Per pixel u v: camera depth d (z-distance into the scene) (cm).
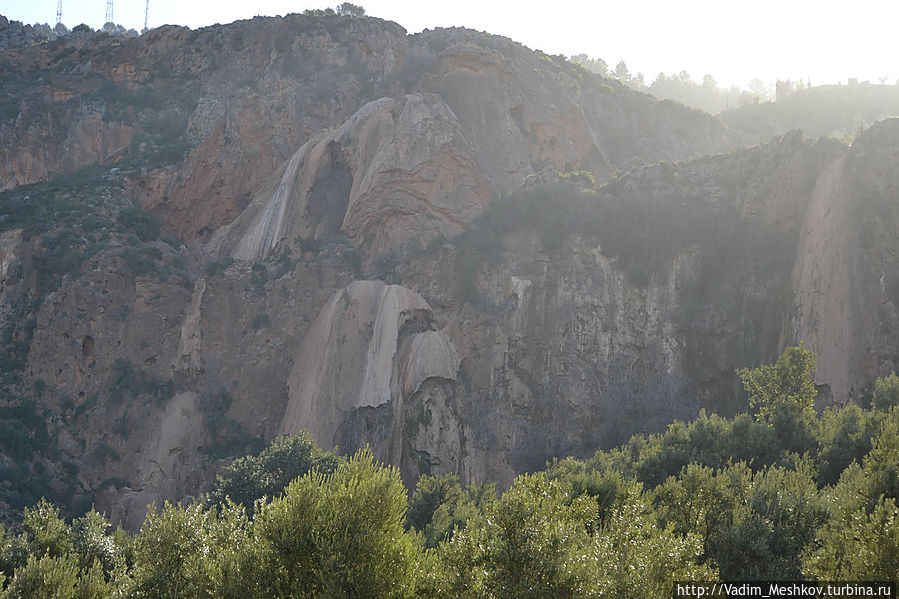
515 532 2205
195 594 2336
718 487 2948
